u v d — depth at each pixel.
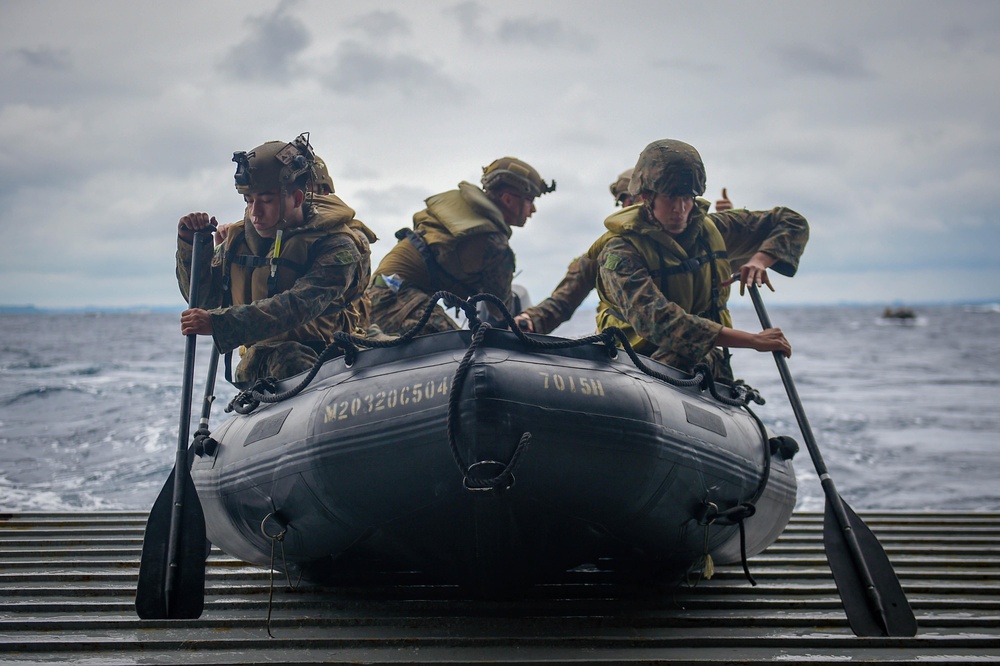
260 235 4.08
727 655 2.99
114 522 5.11
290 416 3.37
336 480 3.15
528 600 3.55
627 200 5.01
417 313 4.52
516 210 4.89
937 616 3.54
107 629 3.24
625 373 3.30
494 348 3.12
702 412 3.48
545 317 4.34
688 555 3.59
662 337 3.82
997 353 37.81
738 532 3.67
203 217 4.04
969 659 2.96
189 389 3.63
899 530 5.22
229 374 4.02
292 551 3.51
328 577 3.75
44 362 24.22
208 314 3.68
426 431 3.01
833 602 3.61
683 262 4.04
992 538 5.05
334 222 4.07
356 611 3.42
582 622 3.31
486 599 3.49
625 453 3.10
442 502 3.13
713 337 3.78
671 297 4.03
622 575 3.90
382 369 3.25
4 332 53.16
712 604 3.58
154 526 3.41
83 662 2.87
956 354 37.09
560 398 3.03
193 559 3.35
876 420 13.57
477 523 3.17
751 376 23.73
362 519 3.23
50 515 5.32
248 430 3.56
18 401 13.80
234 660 2.88
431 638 3.05
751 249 4.48
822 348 42.47
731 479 3.46
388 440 3.05
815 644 3.13
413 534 3.29
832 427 12.70
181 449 3.52
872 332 64.06
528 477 3.06
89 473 8.34
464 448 2.95
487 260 4.62
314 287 3.90
